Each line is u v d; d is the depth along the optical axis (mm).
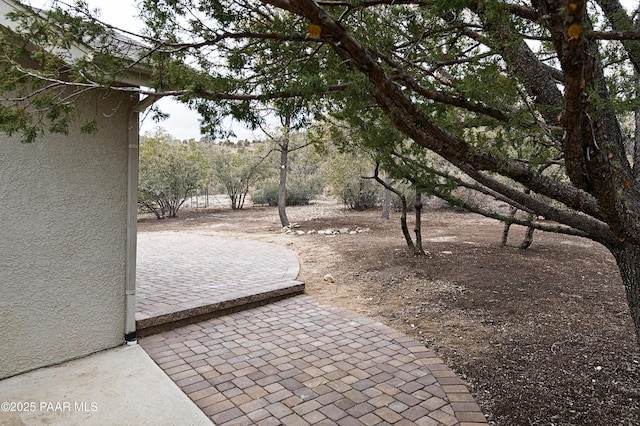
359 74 1566
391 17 2135
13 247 3061
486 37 1724
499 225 12281
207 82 1787
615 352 3588
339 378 3209
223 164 19312
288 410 2740
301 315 4785
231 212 18438
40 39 1723
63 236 3311
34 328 3197
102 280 3574
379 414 2703
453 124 2105
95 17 1717
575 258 7258
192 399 2869
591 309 4770
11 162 3016
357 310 5020
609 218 1638
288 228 12523
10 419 2574
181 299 4762
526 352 3678
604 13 2076
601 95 1888
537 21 1646
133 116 3611
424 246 8445
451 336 4133
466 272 6332
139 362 3416
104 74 1830
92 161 3432
